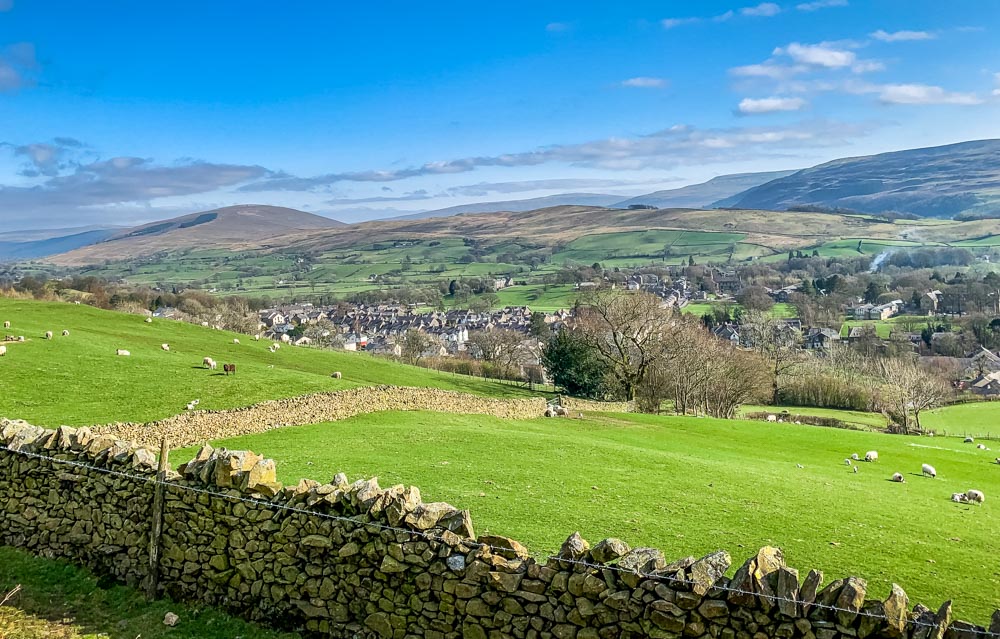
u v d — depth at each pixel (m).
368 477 23.69
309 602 13.62
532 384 109.50
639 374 86.12
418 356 145.62
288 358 77.56
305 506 13.87
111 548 15.80
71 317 79.75
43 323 71.25
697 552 17.92
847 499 27.31
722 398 92.00
